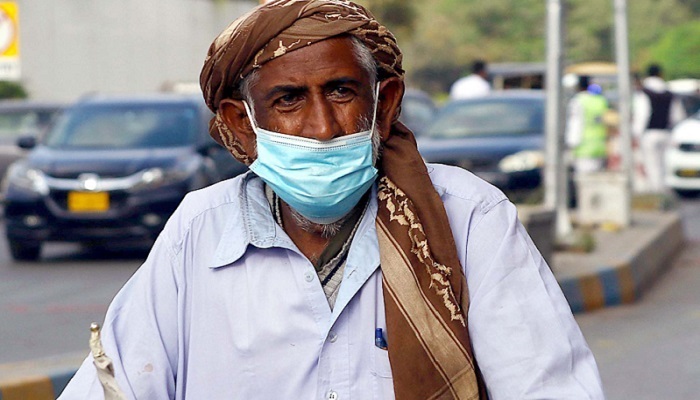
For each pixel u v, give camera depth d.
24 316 27.05
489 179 40.31
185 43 111.12
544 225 29.16
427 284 7.32
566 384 7.14
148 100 41.12
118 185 36.06
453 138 43.25
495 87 84.81
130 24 106.31
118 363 7.72
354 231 7.71
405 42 133.50
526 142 41.50
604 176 39.88
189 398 7.64
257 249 7.63
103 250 40.78
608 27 196.25
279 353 7.45
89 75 103.50
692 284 32.97
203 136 39.09
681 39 171.88
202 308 7.69
